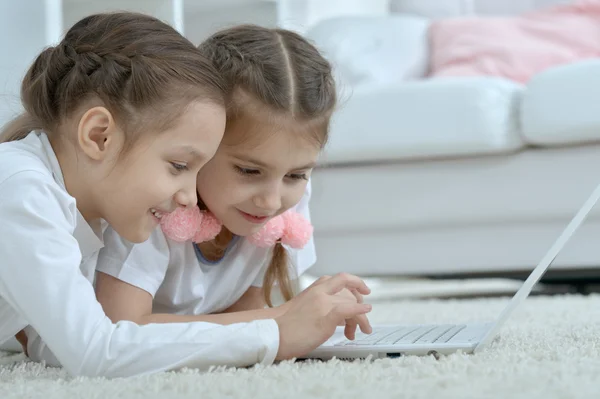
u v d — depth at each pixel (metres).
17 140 1.37
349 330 1.36
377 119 2.85
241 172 1.42
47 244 1.17
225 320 1.37
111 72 1.26
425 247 2.91
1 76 2.50
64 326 1.15
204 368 1.17
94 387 1.03
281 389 0.97
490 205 2.81
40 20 2.78
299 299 1.35
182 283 1.59
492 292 3.29
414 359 1.18
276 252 1.69
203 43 1.55
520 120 2.75
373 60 3.40
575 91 2.65
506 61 3.31
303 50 1.52
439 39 3.51
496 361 1.14
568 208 2.74
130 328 1.18
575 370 1.04
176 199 1.27
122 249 1.46
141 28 1.33
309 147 1.44
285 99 1.41
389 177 2.91
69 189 1.31
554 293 3.23
